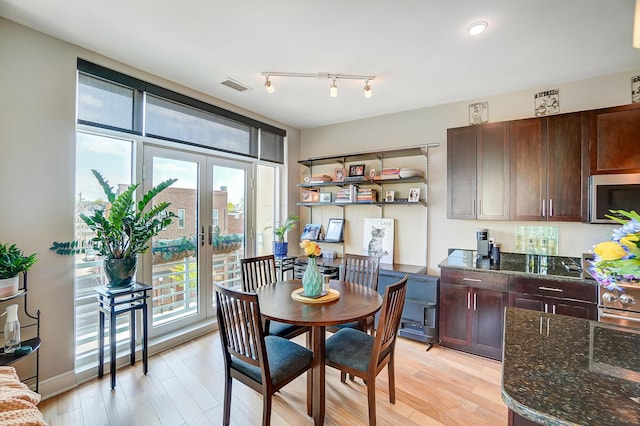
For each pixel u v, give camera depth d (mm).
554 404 684
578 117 2574
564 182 2625
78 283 2418
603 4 1770
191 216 3230
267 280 2885
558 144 2654
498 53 2352
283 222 4363
